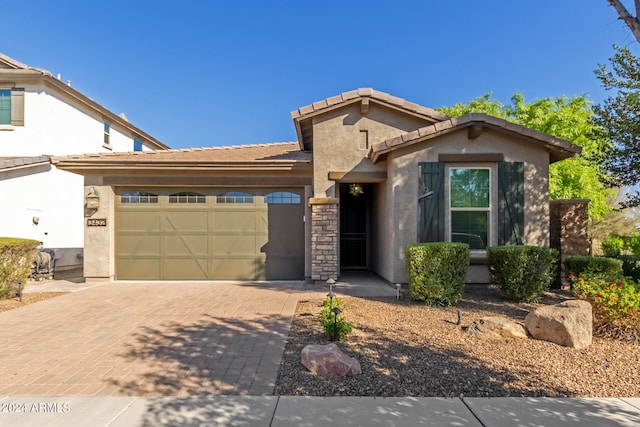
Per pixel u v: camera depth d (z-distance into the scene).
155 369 4.77
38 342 5.84
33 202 14.44
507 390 4.10
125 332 6.32
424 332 6.01
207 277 11.63
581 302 5.81
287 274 11.67
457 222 9.47
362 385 4.23
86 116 17.56
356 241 14.24
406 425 3.42
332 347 4.91
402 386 4.20
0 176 13.42
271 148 14.80
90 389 4.23
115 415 3.65
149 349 5.48
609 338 5.66
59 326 6.70
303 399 3.94
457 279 7.75
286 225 11.72
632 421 3.48
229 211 11.70
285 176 11.57
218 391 4.15
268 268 11.66
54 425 3.48
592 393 4.04
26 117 15.10
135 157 11.71
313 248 10.71
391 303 8.07
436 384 4.24
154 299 8.91
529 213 9.36
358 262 14.20
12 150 15.04
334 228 10.69
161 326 6.66
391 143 9.23
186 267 11.64
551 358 4.92
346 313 7.16
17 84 15.13
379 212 11.96
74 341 5.86
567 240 9.59
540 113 17.11
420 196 9.41
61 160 10.95
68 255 15.82
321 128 10.95
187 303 8.45
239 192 11.75
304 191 11.70
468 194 9.49
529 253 7.91
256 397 4.00
